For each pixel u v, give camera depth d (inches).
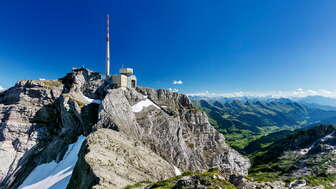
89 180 2977.4
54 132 5649.6
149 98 6624.0
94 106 5669.3
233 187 2226.9
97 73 7003.0
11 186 4697.3
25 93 6181.1
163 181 2822.3
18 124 5590.6
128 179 3221.0
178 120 5999.0
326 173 6220.5
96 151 3538.4
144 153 4266.7
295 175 6732.3
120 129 4670.3
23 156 5275.6
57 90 6348.4
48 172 4527.6
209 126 6820.9
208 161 6063.0
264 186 2539.4
